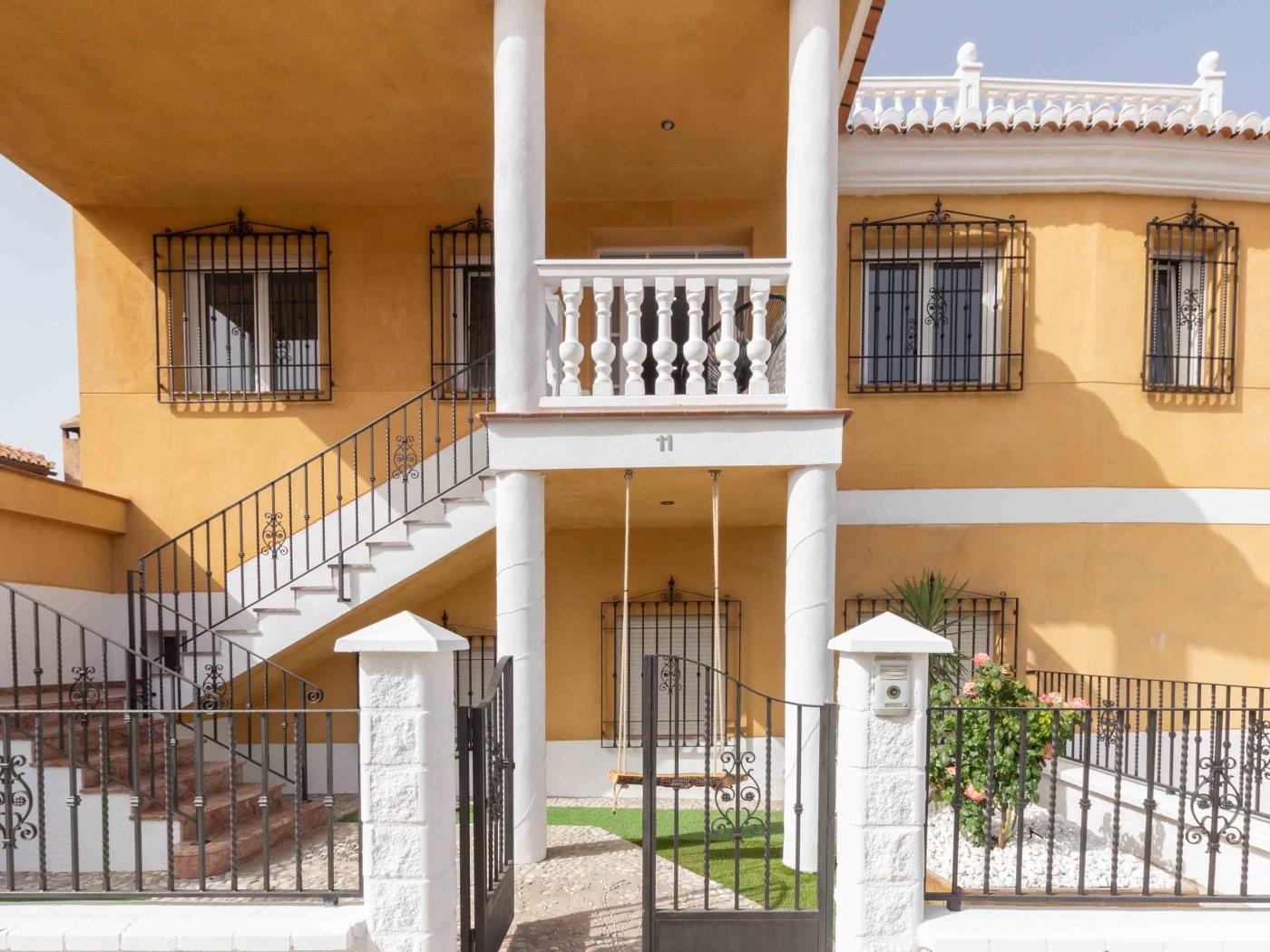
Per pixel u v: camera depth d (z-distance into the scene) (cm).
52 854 497
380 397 741
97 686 626
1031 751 535
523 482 493
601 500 610
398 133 626
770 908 414
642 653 736
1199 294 740
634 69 557
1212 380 726
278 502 736
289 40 512
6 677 586
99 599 706
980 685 545
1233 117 676
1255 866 448
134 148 642
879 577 716
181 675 594
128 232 741
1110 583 712
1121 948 323
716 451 486
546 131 635
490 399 738
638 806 670
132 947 319
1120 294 713
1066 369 716
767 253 749
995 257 730
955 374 735
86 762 495
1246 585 717
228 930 319
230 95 573
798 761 373
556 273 497
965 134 690
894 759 334
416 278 744
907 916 333
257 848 518
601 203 751
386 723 326
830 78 485
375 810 326
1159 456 717
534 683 496
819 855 360
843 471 720
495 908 380
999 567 715
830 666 488
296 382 751
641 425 487
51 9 480
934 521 718
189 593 730
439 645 321
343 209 746
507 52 480
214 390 748
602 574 737
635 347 504
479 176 695
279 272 752
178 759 554
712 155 673
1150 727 362
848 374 723
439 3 482
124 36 507
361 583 602
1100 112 677
